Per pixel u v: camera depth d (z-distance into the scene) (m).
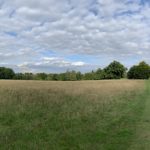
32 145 9.81
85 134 11.71
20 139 10.57
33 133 11.49
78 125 13.38
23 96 22.59
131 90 38.44
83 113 16.45
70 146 10.00
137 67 137.38
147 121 15.11
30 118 14.52
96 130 12.50
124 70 140.25
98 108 18.95
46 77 119.88
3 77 122.88
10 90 28.36
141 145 10.20
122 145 10.20
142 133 12.15
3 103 18.34
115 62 139.62
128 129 12.95
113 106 20.83
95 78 126.38
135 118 16.06
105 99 24.45
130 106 21.47
